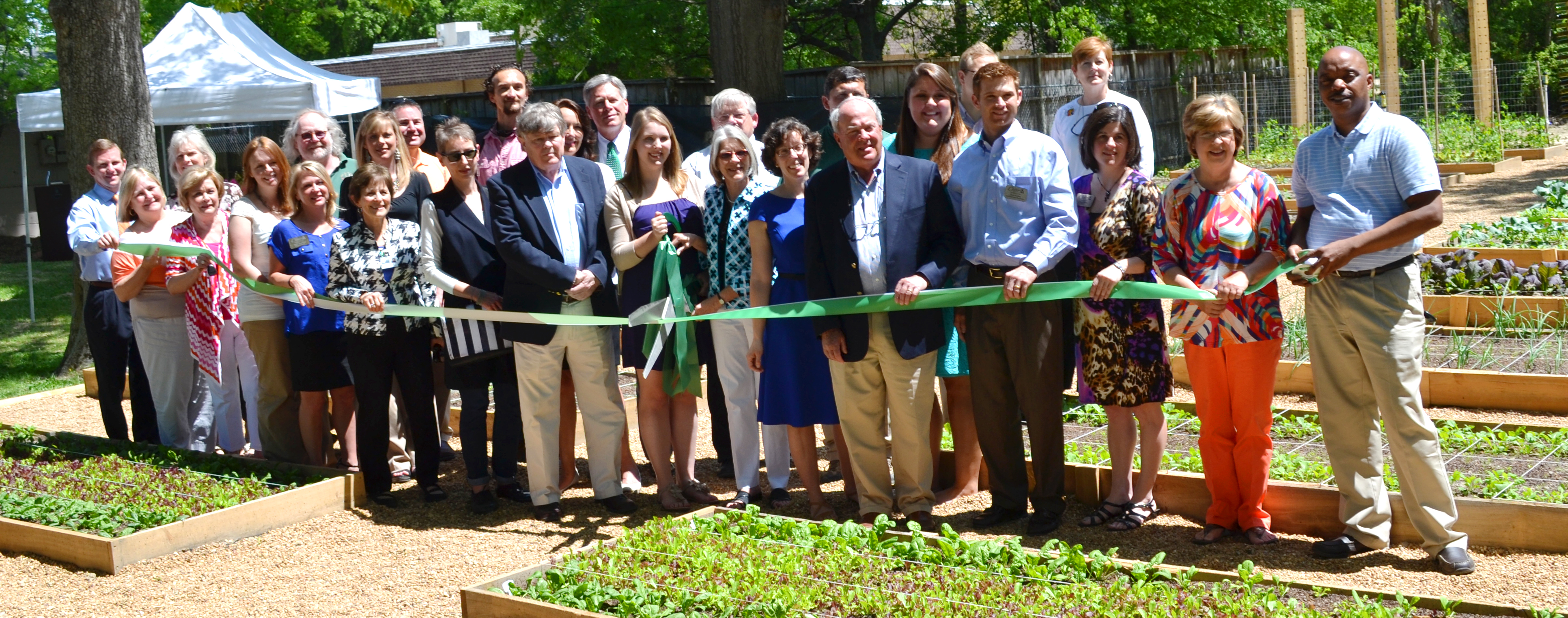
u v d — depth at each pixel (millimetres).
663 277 5578
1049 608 4047
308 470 6363
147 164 10406
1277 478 5430
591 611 4219
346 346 6406
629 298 5793
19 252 21734
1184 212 4891
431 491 6227
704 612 4195
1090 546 5059
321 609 4824
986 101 5012
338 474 6258
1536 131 18703
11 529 5602
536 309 5648
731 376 5824
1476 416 6762
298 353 6328
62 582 5223
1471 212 13281
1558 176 15688
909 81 5551
